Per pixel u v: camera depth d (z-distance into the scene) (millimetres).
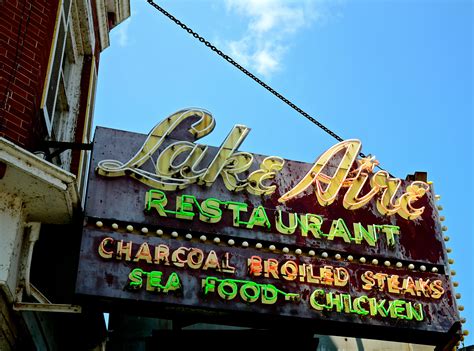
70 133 11172
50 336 9664
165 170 9289
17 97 8156
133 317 11961
